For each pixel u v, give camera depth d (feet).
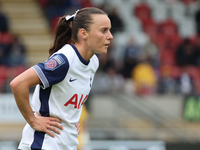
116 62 103.76
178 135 86.38
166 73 106.01
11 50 106.93
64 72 27.91
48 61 27.84
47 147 28.76
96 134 84.12
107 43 29.27
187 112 88.38
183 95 88.94
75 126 31.24
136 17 139.85
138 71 99.55
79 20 29.25
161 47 124.88
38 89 29.50
